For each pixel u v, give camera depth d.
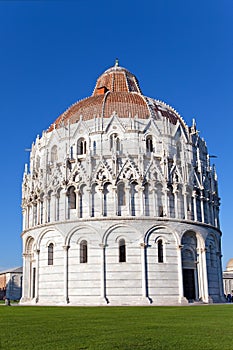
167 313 44.38
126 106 81.25
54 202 74.44
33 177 82.62
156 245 70.44
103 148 75.25
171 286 69.50
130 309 52.78
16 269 143.00
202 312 45.75
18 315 42.81
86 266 69.38
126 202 71.38
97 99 85.31
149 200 72.50
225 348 20.67
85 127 77.50
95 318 37.78
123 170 72.88
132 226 70.12
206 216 79.19
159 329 28.23
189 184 76.31
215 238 80.12
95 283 68.38
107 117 78.75
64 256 70.88
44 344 21.62
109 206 71.56
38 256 74.81
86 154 74.94
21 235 83.50
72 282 69.69
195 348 20.62
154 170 74.12
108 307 58.97
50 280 71.88
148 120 77.94
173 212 73.69
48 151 79.81
